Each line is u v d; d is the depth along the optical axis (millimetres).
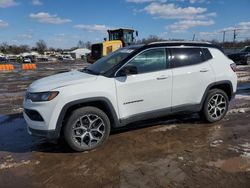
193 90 6250
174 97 6039
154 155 4973
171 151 5129
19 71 28047
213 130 6207
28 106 5242
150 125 6617
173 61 6066
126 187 3939
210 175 4195
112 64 5664
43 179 4285
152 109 5840
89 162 4797
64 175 4379
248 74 16984
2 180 4293
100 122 5375
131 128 6449
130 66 5570
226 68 6684
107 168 4543
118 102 5480
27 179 4301
